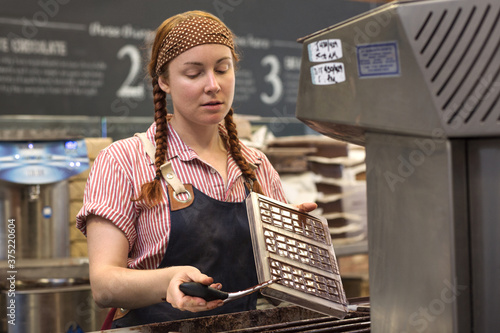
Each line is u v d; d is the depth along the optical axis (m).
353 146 3.37
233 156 1.50
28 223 2.65
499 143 0.71
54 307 2.41
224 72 1.35
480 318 0.73
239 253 1.42
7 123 2.67
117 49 4.14
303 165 3.20
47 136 2.71
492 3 0.69
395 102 0.74
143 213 1.39
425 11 0.71
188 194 1.38
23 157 2.61
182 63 1.31
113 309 1.47
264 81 4.72
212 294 0.94
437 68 0.71
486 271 0.73
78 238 2.78
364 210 3.36
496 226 0.72
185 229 1.36
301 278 1.03
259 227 1.07
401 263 0.80
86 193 1.38
